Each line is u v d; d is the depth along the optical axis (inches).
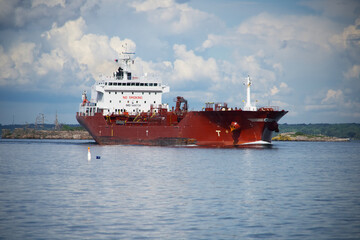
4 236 3666.3
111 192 5536.4
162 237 3654.0
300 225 4003.4
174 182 6382.9
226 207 4690.0
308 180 6722.4
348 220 4175.7
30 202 4916.3
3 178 6875.0
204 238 3631.9
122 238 3627.0
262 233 3764.8
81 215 4333.2
